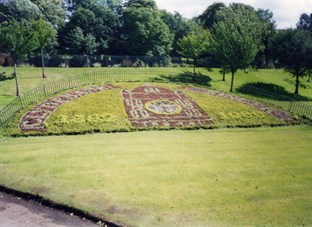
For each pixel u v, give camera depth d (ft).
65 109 92.63
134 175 54.24
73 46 194.59
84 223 40.88
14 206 44.29
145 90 117.39
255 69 191.42
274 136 86.99
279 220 42.52
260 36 187.32
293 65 167.73
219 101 114.01
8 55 152.46
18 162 57.98
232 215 42.96
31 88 120.06
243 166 61.52
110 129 84.69
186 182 52.47
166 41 212.43
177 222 40.57
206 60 198.90
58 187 48.57
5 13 170.60
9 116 85.76
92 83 120.37
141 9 209.15
